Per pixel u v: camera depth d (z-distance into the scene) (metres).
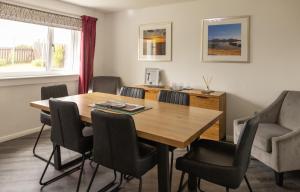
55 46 4.08
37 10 3.54
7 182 2.26
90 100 2.61
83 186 2.22
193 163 1.60
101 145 1.68
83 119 1.96
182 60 3.96
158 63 4.22
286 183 2.31
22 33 3.57
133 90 2.95
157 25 4.14
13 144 3.23
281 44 3.18
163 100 2.66
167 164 1.71
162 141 1.49
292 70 3.14
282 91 3.11
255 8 3.30
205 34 3.69
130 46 4.52
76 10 4.14
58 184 2.25
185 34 3.89
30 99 3.64
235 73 3.53
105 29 4.82
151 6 4.14
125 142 1.55
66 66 4.34
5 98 3.33
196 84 3.88
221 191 2.17
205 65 3.76
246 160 1.61
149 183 2.30
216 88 3.70
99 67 4.85
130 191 2.16
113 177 2.40
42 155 2.88
